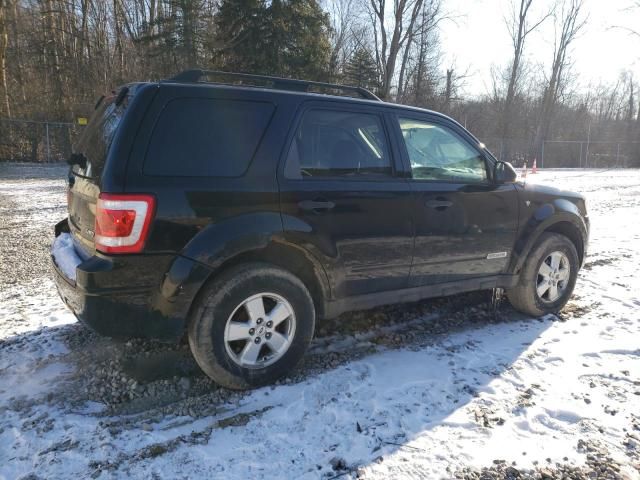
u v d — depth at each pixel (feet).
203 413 9.52
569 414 9.50
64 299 10.43
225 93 9.95
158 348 12.00
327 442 8.64
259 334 10.21
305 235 10.33
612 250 22.99
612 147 120.57
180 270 9.16
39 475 7.75
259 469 7.95
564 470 7.95
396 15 96.89
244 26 83.51
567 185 58.29
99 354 11.76
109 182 8.81
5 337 12.72
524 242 14.01
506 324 14.21
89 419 9.27
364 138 11.54
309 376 10.95
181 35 84.02
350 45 121.49
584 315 14.82
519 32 126.41
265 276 10.05
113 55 101.86
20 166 73.56
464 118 127.75
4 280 17.98
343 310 11.48
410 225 11.85
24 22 93.97
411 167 12.14
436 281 12.77
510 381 10.80
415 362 11.71
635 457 8.28
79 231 10.53
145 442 8.62
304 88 11.76
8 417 9.29
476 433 8.91
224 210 9.53
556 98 132.98
